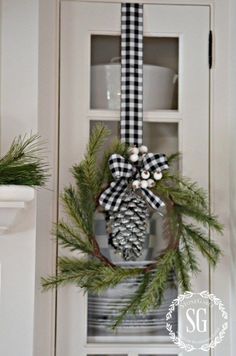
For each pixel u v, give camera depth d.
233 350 1.46
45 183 1.40
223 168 1.53
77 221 1.38
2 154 1.31
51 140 1.47
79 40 1.50
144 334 1.49
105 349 1.46
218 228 1.40
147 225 1.45
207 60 1.53
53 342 1.46
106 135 1.40
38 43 1.38
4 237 1.29
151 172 1.41
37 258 1.45
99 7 1.51
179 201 1.41
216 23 1.54
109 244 1.44
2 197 1.16
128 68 1.50
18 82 1.33
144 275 1.40
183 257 1.40
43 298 1.45
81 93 1.49
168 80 1.54
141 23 1.51
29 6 1.34
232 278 1.48
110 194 1.39
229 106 1.53
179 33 1.53
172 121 1.52
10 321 1.28
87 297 1.48
